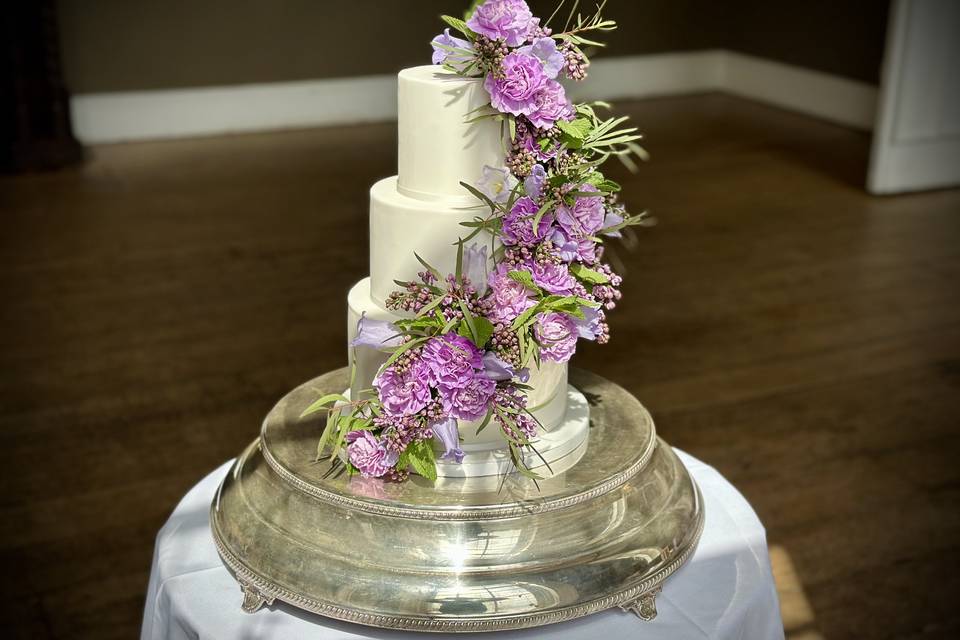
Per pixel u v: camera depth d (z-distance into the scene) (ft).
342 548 4.26
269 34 23.97
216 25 23.47
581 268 4.64
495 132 4.51
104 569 8.74
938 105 19.33
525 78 4.32
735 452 10.56
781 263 15.93
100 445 10.64
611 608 4.29
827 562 8.84
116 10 22.52
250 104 24.26
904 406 11.50
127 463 10.30
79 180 20.24
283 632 4.22
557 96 4.45
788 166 21.33
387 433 4.42
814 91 25.48
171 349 12.90
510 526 4.26
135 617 8.17
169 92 23.49
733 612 4.37
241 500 4.71
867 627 8.04
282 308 14.21
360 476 4.55
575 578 4.17
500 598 4.07
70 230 17.29
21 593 8.43
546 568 4.17
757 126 24.59
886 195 19.43
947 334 13.37
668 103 27.17
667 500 4.71
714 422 11.17
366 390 4.58
